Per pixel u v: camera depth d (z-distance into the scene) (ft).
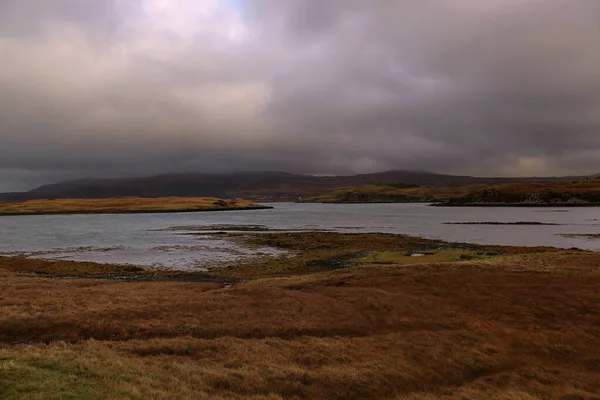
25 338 70.28
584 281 108.37
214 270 179.93
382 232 357.61
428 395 56.18
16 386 41.57
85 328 74.54
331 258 202.08
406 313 88.79
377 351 69.46
